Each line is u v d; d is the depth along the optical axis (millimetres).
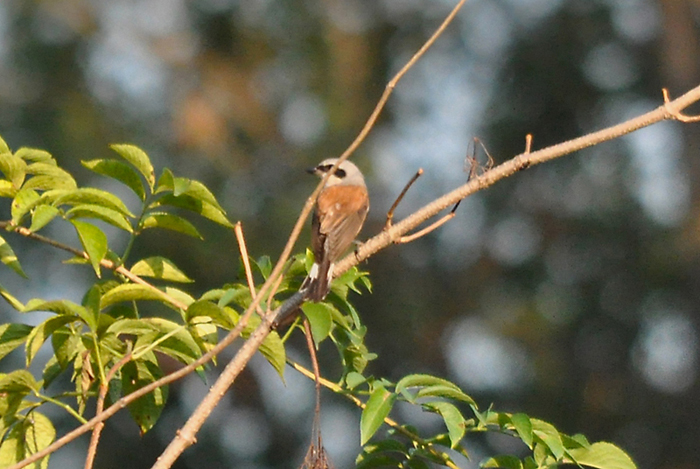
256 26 17688
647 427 17094
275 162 16969
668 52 19391
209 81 17266
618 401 17078
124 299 4832
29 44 16031
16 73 15836
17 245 14141
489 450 16047
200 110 16750
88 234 4355
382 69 18812
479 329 17391
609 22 19062
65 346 4855
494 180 4918
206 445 15477
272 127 17328
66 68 16125
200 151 16312
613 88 19172
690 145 19109
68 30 16312
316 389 4586
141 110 16453
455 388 4391
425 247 17688
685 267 17594
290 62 17797
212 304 4582
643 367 17359
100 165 4930
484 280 17797
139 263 5141
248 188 16266
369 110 18312
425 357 16906
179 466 15250
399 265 17391
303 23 17797
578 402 17000
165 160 15945
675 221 18391
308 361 15500
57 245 4840
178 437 4191
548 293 17750
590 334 17562
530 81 19094
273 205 15773
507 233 18281
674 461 16812
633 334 17500
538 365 16984
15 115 15406
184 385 15258
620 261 17875
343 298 5195
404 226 4965
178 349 4957
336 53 18047
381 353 16766
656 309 17594
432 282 17500
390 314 16891
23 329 4789
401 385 4355
